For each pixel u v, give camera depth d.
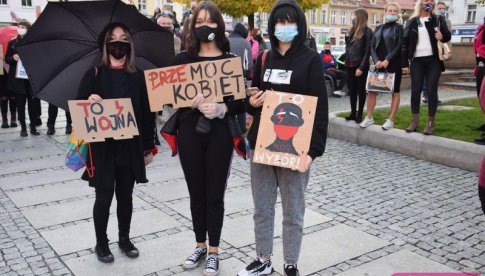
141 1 33.97
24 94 8.08
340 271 3.52
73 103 3.31
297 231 3.19
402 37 6.94
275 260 3.67
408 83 13.62
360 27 7.46
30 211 4.73
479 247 3.91
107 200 3.49
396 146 7.09
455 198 5.09
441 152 6.44
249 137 3.21
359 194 5.25
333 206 4.87
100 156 3.43
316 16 52.56
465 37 40.22
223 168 3.38
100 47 3.47
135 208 4.81
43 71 3.55
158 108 3.34
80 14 3.50
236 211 4.73
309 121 2.95
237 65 3.30
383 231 4.23
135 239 4.07
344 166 6.39
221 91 3.30
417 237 4.10
